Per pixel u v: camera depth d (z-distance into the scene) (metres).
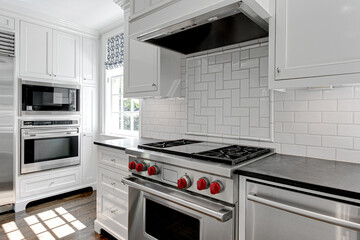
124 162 1.88
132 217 1.72
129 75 2.24
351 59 1.04
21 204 2.64
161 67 1.94
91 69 3.33
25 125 2.67
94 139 3.36
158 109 2.43
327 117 1.41
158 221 1.53
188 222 1.34
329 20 1.10
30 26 2.72
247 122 1.76
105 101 3.38
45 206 2.76
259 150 1.53
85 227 2.29
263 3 1.22
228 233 1.15
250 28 1.51
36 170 2.76
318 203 0.90
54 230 2.22
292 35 1.21
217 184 1.15
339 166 1.22
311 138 1.47
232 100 1.84
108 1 2.50
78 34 3.18
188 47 1.92
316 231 0.91
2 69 2.50
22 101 2.64
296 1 1.20
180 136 2.21
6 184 2.55
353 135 1.32
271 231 1.03
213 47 1.91
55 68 2.94
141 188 1.51
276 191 1.01
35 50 2.77
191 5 1.32
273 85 1.28
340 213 0.85
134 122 3.17
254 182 1.08
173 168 1.39
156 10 1.51
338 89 1.37
